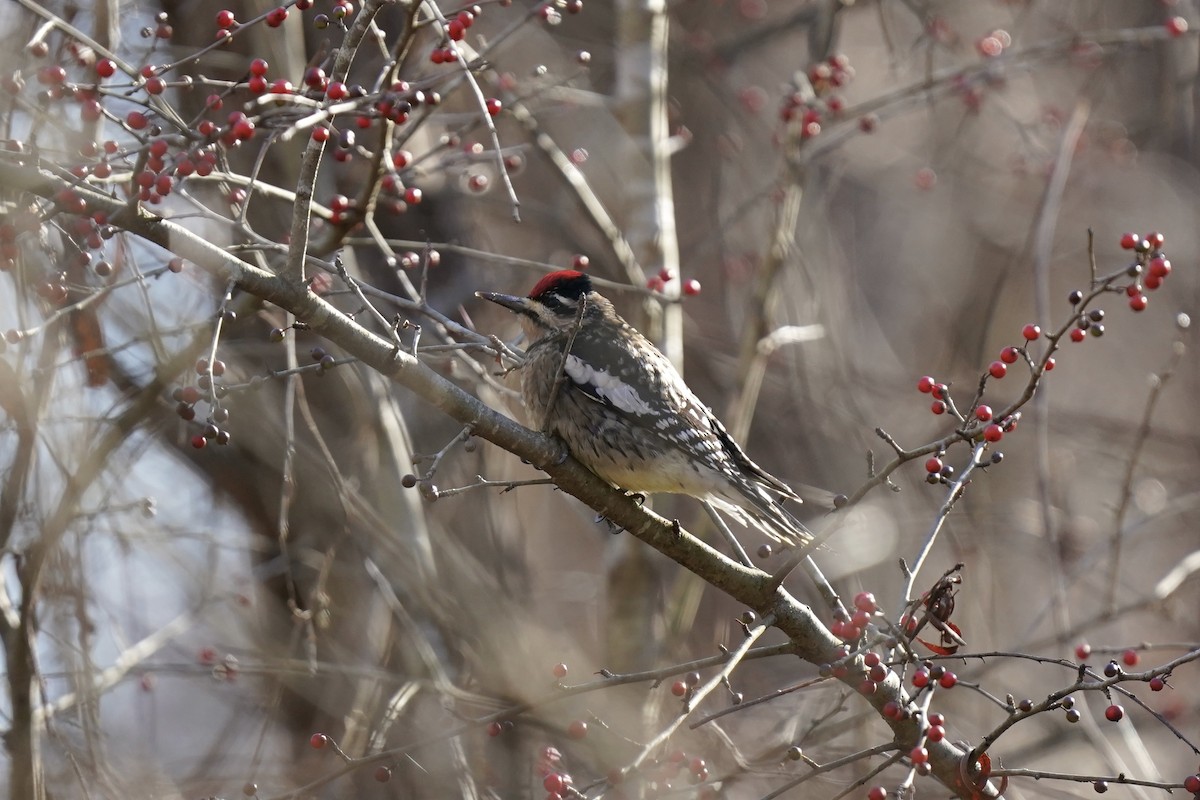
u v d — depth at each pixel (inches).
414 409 540.7
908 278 790.5
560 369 342.6
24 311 366.9
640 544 530.9
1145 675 289.3
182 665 440.1
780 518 377.4
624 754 458.0
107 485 430.3
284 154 480.4
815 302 561.6
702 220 714.2
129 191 329.1
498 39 374.0
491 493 545.0
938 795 441.1
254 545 514.6
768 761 431.5
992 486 681.6
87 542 433.1
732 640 626.2
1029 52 550.9
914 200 796.6
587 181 655.8
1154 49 790.5
